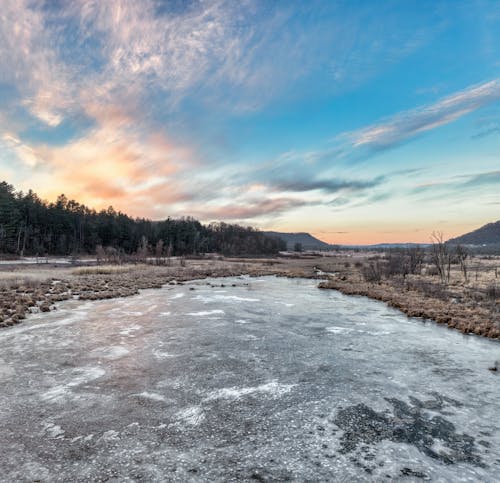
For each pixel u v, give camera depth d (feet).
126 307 61.93
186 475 15.40
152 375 28.45
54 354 33.96
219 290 91.20
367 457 17.01
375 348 37.40
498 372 30.07
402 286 95.09
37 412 21.70
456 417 21.56
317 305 67.56
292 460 16.67
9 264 160.56
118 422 20.45
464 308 61.93
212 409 22.30
